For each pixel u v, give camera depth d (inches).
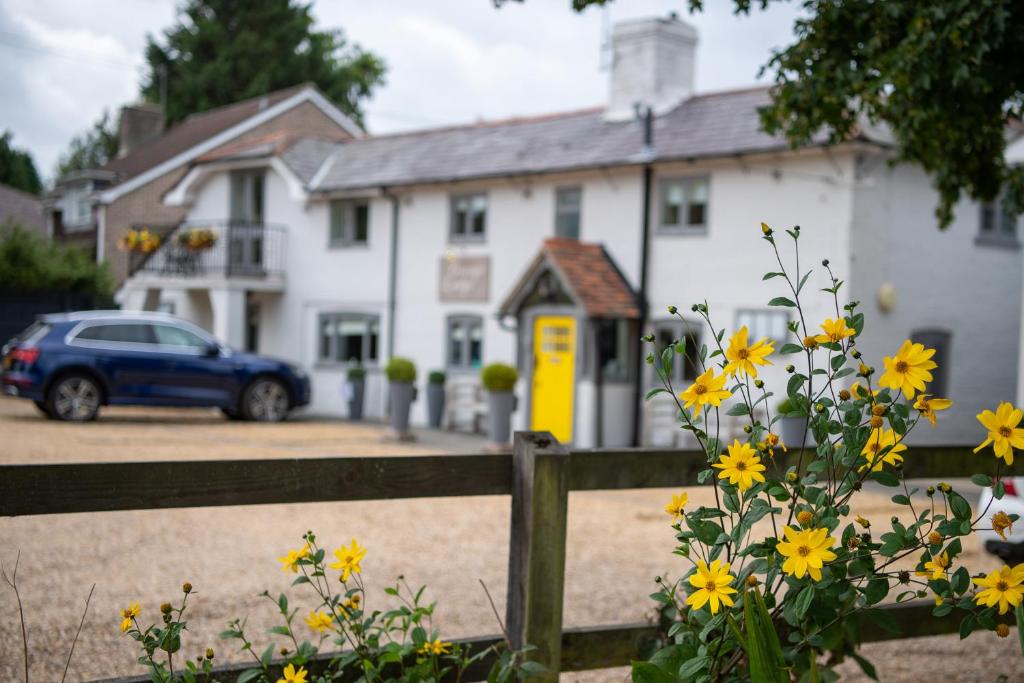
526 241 784.3
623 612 258.4
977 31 219.9
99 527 345.1
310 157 983.0
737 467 108.0
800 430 590.2
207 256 1021.8
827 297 611.2
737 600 110.9
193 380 745.6
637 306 701.9
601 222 736.3
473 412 792.3
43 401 695.7
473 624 239.5
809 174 621.9
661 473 151.8
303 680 118.8
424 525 382.3
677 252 692.1
